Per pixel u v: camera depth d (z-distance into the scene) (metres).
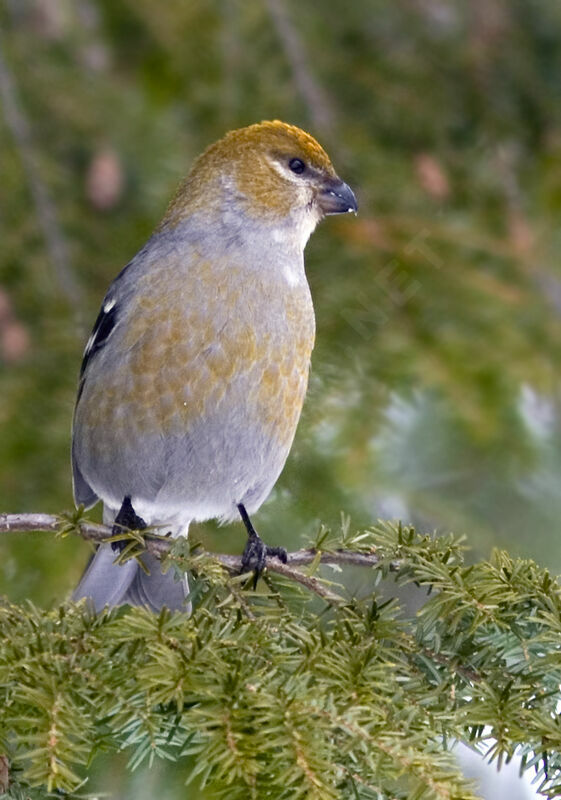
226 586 6.19
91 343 8.27
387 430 9.24
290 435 8.26
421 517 9.54
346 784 4.92
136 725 5.12
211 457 8.02
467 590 5.87
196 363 7.83
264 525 9.11
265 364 7.94
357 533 6.62
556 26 10.33
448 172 9.92
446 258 9.46
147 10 10.00
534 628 5.89
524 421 9.33
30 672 5.00
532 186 10.23
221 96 9.86
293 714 4.79
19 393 8.73
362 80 9.98
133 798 6.60
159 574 7.57
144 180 9.56
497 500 9.52
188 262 8.05
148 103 9.86
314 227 8.86
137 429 7.92
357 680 5.15
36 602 8.41
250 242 8.40
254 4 9.93
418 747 4.84
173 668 4.98
